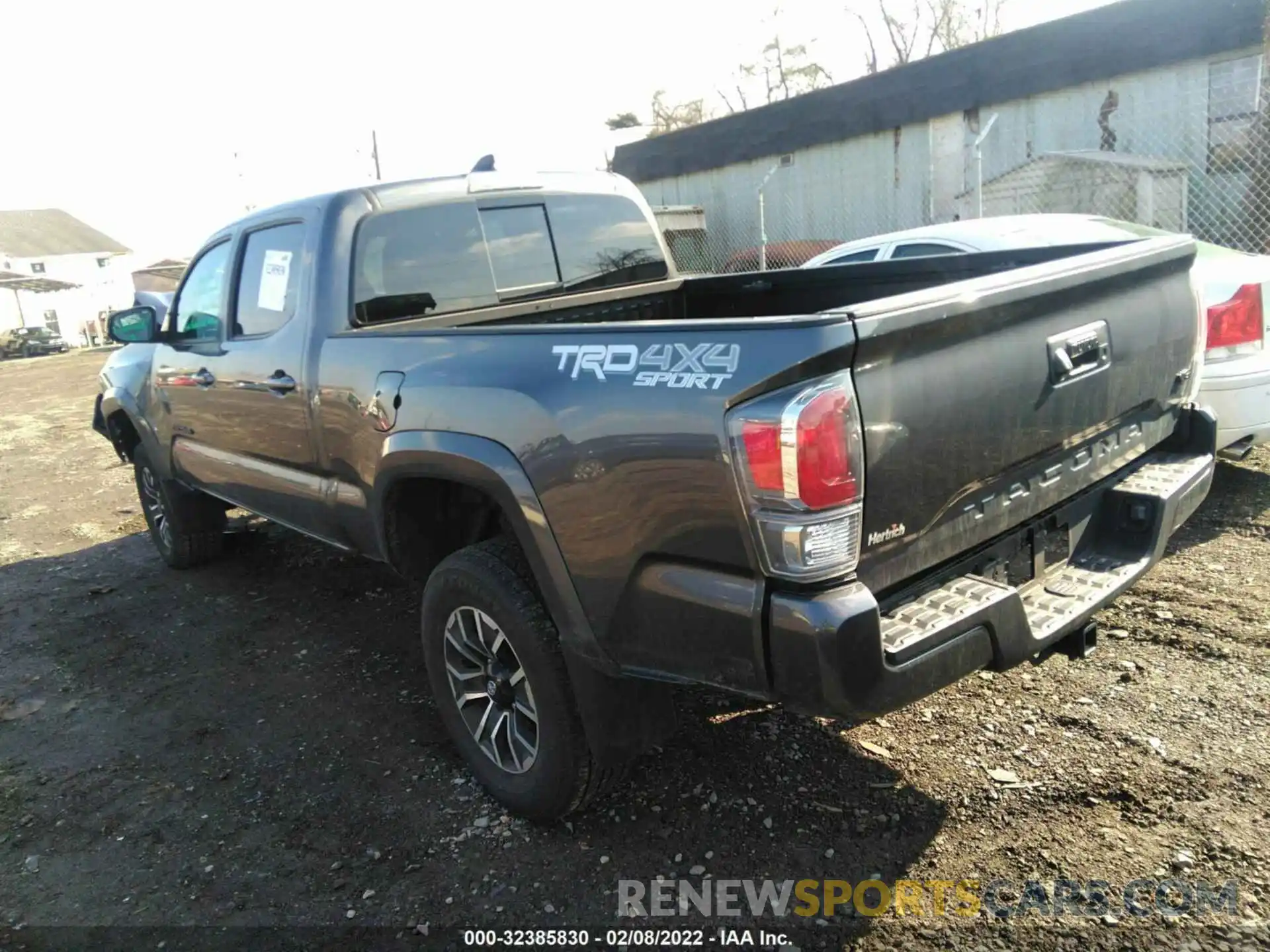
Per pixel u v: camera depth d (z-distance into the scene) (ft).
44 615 17.31
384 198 12.15
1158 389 9.91
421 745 11.51
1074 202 37.27
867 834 9.07
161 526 19.21
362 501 11.27
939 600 7.64
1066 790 9.41
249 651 14.84
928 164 44.47
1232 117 35.09
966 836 8.91
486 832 9.65
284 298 12.53
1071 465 9.00
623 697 8.66
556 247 13.99
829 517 6.66
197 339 15.21
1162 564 14.71
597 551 8.00
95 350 125.08
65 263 188.96
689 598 7.39
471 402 8.98
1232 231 35.50
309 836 9.84
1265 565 14.23
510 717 9.71
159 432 17.01
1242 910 7.73
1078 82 38.60
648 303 15.02
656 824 9.51
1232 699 10.75
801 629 6.73
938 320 7.11
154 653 15.10
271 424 12.91
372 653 14.37
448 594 9.72
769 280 14.26
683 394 7.16
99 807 10.75
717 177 53.93
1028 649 7.88
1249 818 8.78
